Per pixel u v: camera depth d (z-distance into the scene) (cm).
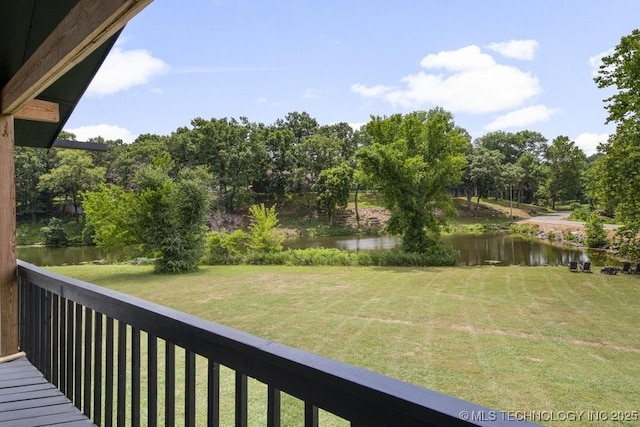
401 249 1900
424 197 1919
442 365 511
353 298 979
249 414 353
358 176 1989
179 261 1470
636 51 1341
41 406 200
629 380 458
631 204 1508
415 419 56
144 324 134
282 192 4159
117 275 1408
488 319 761
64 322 213
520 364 513
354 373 68
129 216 1472
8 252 279
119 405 151
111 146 3938
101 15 144
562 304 898
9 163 281
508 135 5750
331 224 3766
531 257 1992
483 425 49
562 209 4997
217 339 99
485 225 3856
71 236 2984
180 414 350
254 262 1788
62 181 3269
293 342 614
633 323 726
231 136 3950
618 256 1894
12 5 195
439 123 1945
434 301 938
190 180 1528
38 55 208
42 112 304
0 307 275
